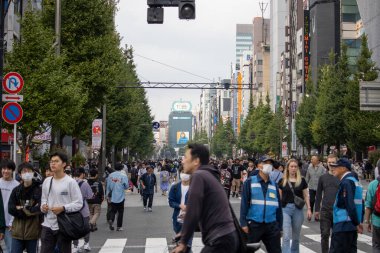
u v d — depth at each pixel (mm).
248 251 6391
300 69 89875
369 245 13672
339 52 75250
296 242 10789
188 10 12227
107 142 47062
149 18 12391
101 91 29016
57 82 20047
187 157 6242
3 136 21578
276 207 8961
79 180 13273
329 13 76062
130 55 55125
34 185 8883
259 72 137125
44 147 31016
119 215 17250
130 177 39031
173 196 11359
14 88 14961
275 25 114438
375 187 9852
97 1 28422
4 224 9055
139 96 60719
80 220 8281
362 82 30672
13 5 30094
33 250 9000
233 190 30734
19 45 20609
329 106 52312
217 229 5777
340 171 9320
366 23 59219
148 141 85500
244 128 106438
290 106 83438
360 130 45906
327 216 11055
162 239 15180
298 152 79500
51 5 27891
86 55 28250
